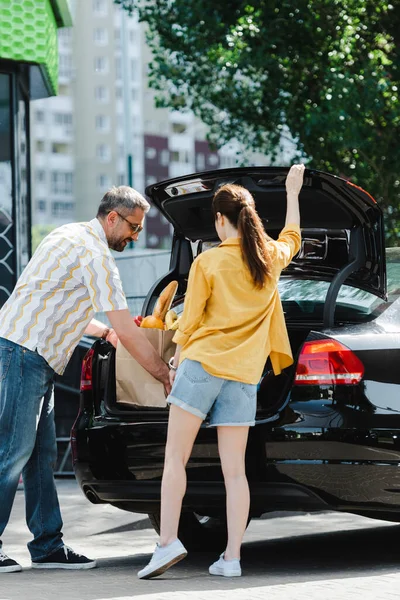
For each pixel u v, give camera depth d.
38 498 5.81
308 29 14.20
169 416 5.22
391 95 14.11
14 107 11.25
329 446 5.19
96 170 96.12
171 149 96.44
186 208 6.23
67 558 5.79
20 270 11.46
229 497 5.19
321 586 4.98
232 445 5.18
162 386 5.65
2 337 5.59
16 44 10.99
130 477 5.57
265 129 15.66
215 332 5.13
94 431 5.73
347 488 5.21
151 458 5.51
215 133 16.19
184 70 15.58
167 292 6.01
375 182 14.84
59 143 96.50
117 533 7.44
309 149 14.98
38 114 95.50
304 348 5.33
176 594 4.82
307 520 7.84
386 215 15.08
